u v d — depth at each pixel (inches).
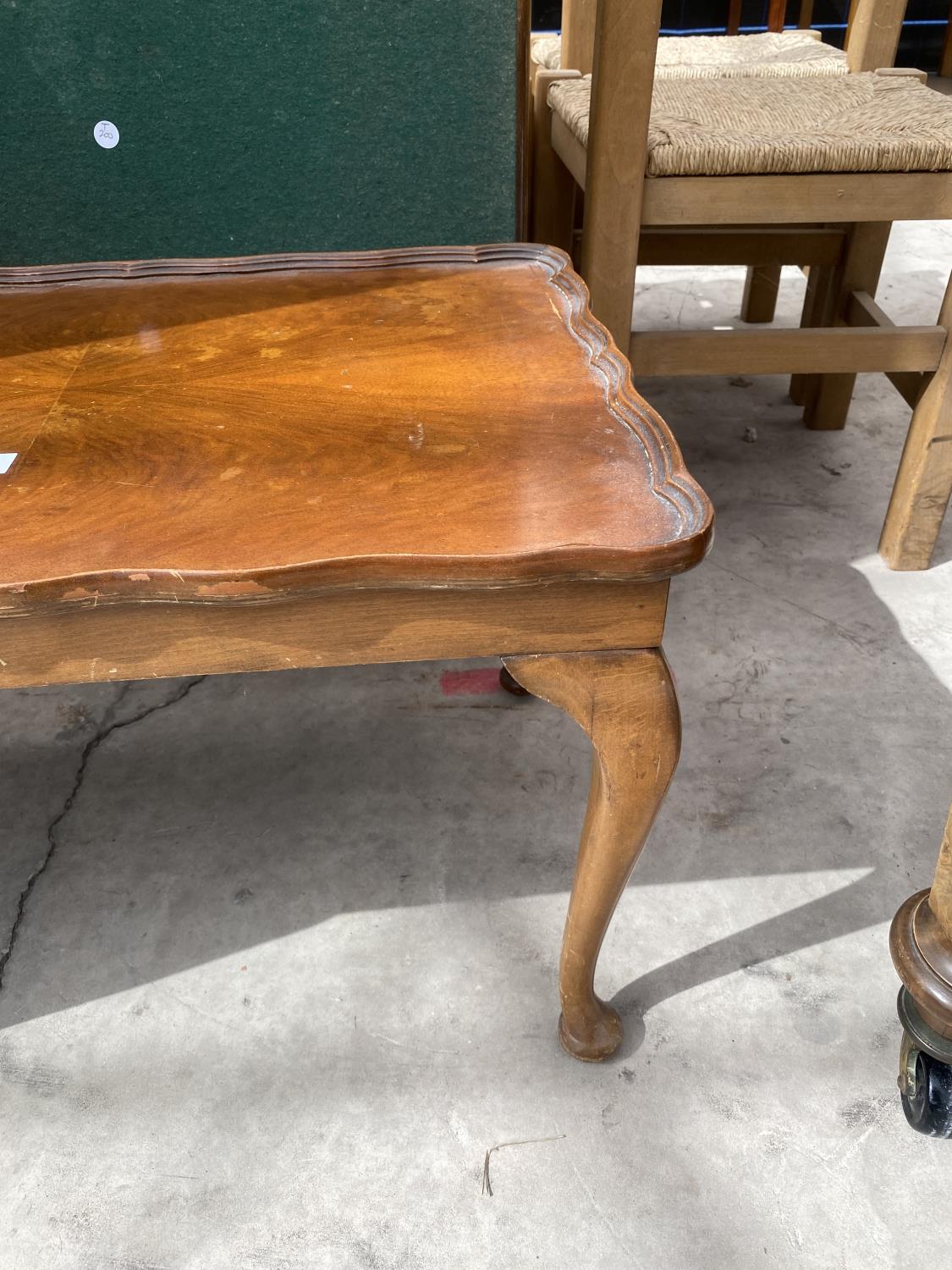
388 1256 32.8
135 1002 41.3
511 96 54.9
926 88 67.4
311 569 24.6
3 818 50.2
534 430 31.9
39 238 57.8
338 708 57.1
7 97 52.9
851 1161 35.3
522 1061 38.8
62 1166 35.5
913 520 66.1
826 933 43.7
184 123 54.3
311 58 52.7
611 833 31.7
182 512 27.8
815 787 50.9
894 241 122.6
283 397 34.6
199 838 48.9
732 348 61.4
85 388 35.8
